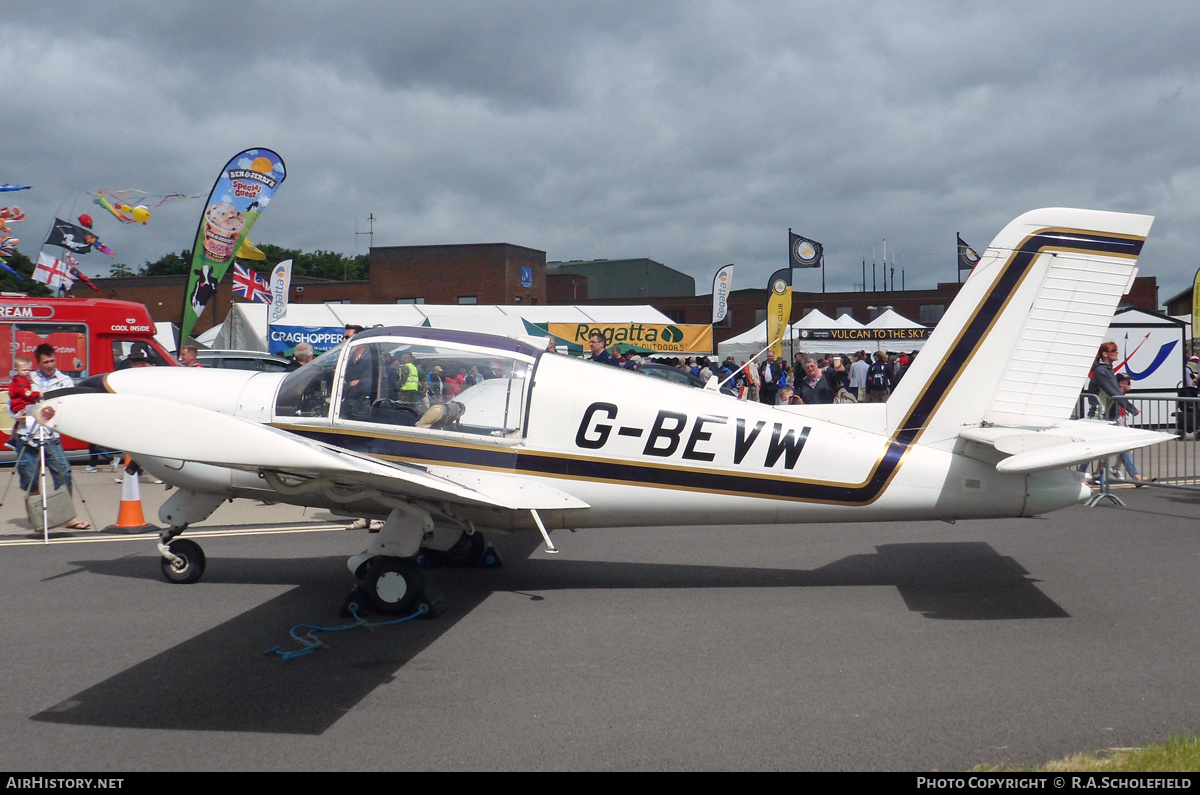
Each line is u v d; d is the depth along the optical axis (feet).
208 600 17.72
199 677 13.41
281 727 11.53
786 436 17.58
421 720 11.75
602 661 14.07
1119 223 17.13
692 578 19.54
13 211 41.52
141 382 19.06
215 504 19.01
